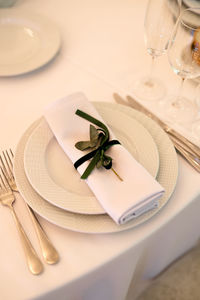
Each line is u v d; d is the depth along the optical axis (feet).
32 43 2.55
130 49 2.58
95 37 2.66
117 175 1.57
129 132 1.85
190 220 2.04
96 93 2.24
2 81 2.30
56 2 2.97
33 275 1.42
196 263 2.82
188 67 1.95
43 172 1.65
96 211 1.50
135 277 2.31
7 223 1.57
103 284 1.71
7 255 1.48
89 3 2.98
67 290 1.46
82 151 1.69
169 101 2.23
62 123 1.78
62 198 1.54
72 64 2.44
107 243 1.51
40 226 1.54
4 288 1.39
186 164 1.82
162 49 2.19
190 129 2.06
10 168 1.77
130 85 2.31
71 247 1.50
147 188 1.50
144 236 1.54
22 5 2.91
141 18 2.86
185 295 2.66
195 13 1.78
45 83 2.30
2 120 2.05
